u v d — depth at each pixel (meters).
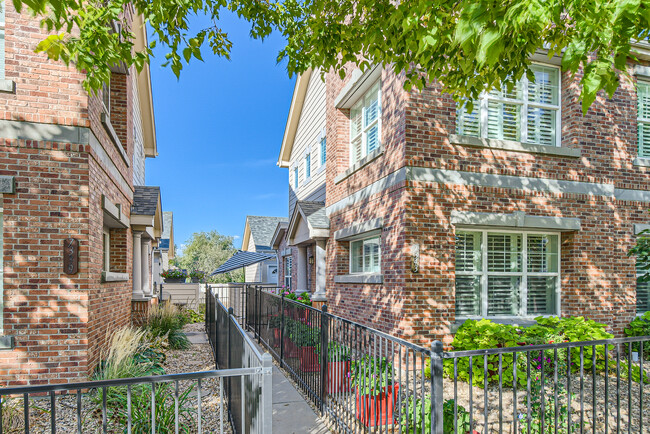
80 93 6.09
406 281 7.32
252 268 31.16
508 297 8.20
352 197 9.91
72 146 6.02
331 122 11.48
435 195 7.57
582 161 8.42
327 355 5.34
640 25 2.86
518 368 6.34
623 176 8.70
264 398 2.95
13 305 5.72
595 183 8.49
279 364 8.05
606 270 8.41
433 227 7.53
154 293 16.58
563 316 8.32
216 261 47.44
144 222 10.48
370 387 4.30
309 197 15.98
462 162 7.78
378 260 9.02
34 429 4.47
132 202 10.34
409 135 7.54
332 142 11.35
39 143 5.90
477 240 8.09
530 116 8.56
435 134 7.68
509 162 8.04
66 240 5.92
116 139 7.80
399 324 7.45
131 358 6.39
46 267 5.85
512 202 7.97
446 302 7.48
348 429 4.53
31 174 5.87
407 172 7.47
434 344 3.13
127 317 9.80
